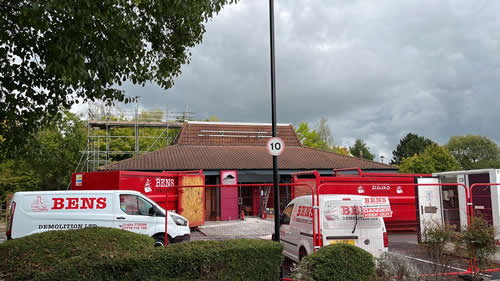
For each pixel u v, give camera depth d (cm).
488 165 5975
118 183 1309
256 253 589
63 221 995
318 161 2777
